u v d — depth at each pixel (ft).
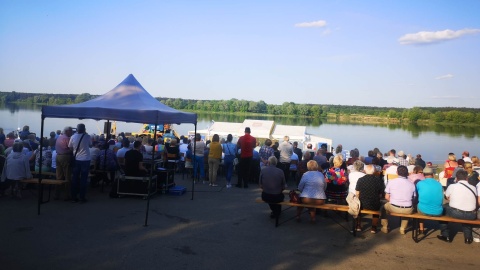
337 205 24.06
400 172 22.68
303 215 26.94
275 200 23.52
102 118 25.41
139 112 24.27
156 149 41.24
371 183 22.56
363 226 24.79
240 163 35.83
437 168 65.87
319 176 24.26
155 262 16.98
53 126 123.34
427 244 21.34
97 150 32.71
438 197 21.89
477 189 22.79
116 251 18.10
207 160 40.09
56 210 24.88
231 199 30.55
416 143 177.88
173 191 31.27
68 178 27.78
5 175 27.04
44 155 31.27
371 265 17.81
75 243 18.94
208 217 24.85
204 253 18.34
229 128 70.79
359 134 219.41
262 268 16.85
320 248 19.89
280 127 71.92
